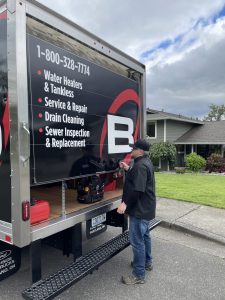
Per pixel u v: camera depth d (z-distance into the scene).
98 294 3.34
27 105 2.54
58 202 3.72
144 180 3.36
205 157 24.95
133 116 4.40
